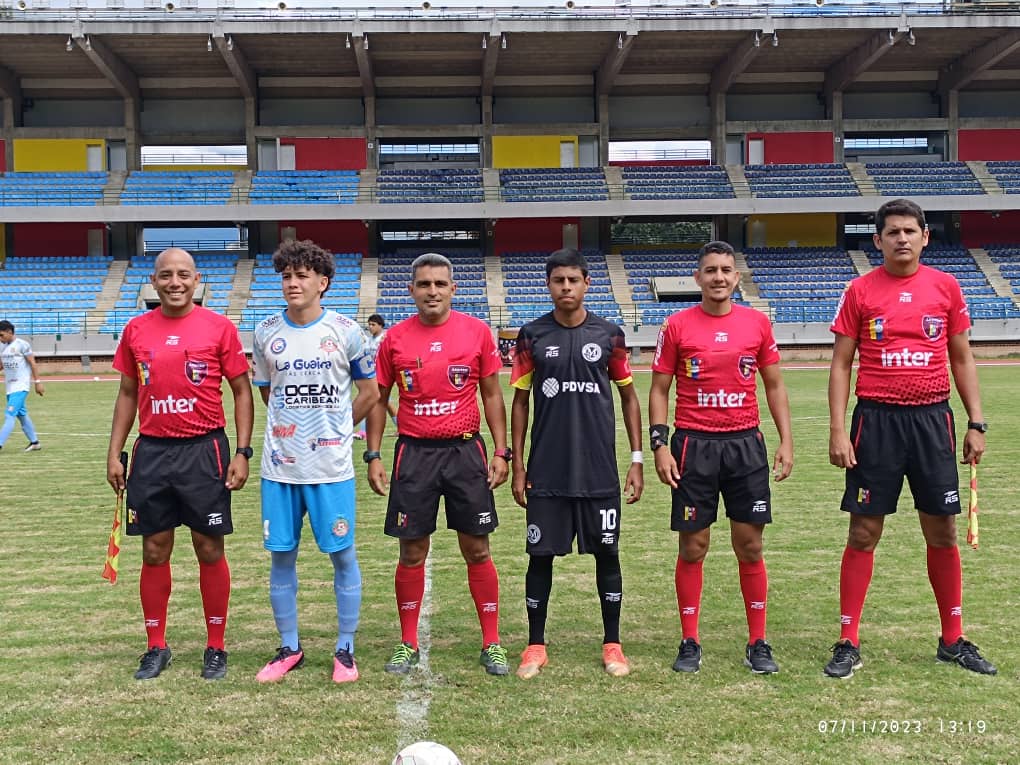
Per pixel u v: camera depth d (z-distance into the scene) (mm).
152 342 3701
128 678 3594
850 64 29641
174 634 4195
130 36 26406
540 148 31422
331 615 4453
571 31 26766
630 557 5520
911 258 3684
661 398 3873
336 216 28516
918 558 5301
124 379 3832
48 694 3426
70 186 29156
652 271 29812
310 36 26891
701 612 4402
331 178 30625
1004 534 5840
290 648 3729
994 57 28453
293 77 30781
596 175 30922
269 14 26500
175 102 31000
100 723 3154
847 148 33188
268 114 31250
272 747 2947
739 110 32125
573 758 2848
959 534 5879
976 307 27141
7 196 28578
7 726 3135
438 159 32625
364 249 31031
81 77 30078
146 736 3043
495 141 31328
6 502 7496
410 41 27531
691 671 3609
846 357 3848
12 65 28891
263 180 30297
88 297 27391
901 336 3703
